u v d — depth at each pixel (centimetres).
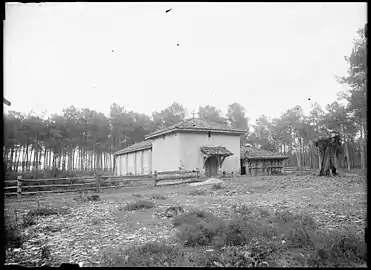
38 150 4584
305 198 1033
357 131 3744
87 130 5503
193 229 525
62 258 433
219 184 1609
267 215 685
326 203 884
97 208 971
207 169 2538
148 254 416
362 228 528
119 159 4222
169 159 2522
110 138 5988
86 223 711
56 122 4853
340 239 412
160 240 518
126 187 1830
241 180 2016
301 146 5994
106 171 5841
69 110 5397
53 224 708
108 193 1520
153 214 795
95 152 6094
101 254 451
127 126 5959
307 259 366
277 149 6475
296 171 3419
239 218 608
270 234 485
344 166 4422
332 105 4022
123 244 508
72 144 5353
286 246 428
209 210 826
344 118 3666
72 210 937
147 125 6275
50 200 1261
